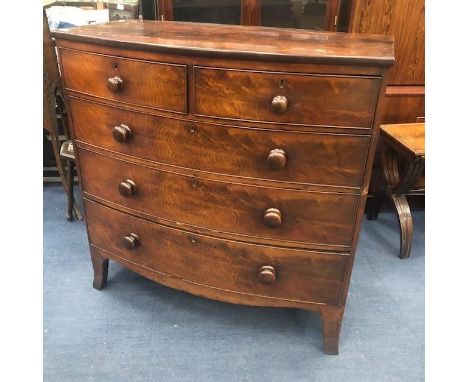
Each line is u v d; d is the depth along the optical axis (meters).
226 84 1.16
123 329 1.64
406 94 2.12
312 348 1.58
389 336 1.63
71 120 1.48
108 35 1.29
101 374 1.47
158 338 1.61
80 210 2.39
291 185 1.25
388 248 2.13
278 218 1.28
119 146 1.41
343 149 1.17
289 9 1.88
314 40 1.34
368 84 1.08
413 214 2.42
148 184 1.42
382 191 2.23
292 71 1.10
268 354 1.55
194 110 1.22
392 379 1.46
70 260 2.01
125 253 1.64
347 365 1.51
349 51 1.13
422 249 2.13
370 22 1.95
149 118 1.30
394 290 1.86
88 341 1.59
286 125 1.17
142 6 2.03
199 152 1.28
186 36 1.34
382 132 2.05
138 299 1.79
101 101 1.36
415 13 1.95
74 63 1.36
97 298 1.79
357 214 1.26
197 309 1.75
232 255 1.43
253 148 1.23
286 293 1.46
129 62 1.24
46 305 1.75
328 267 1.37
